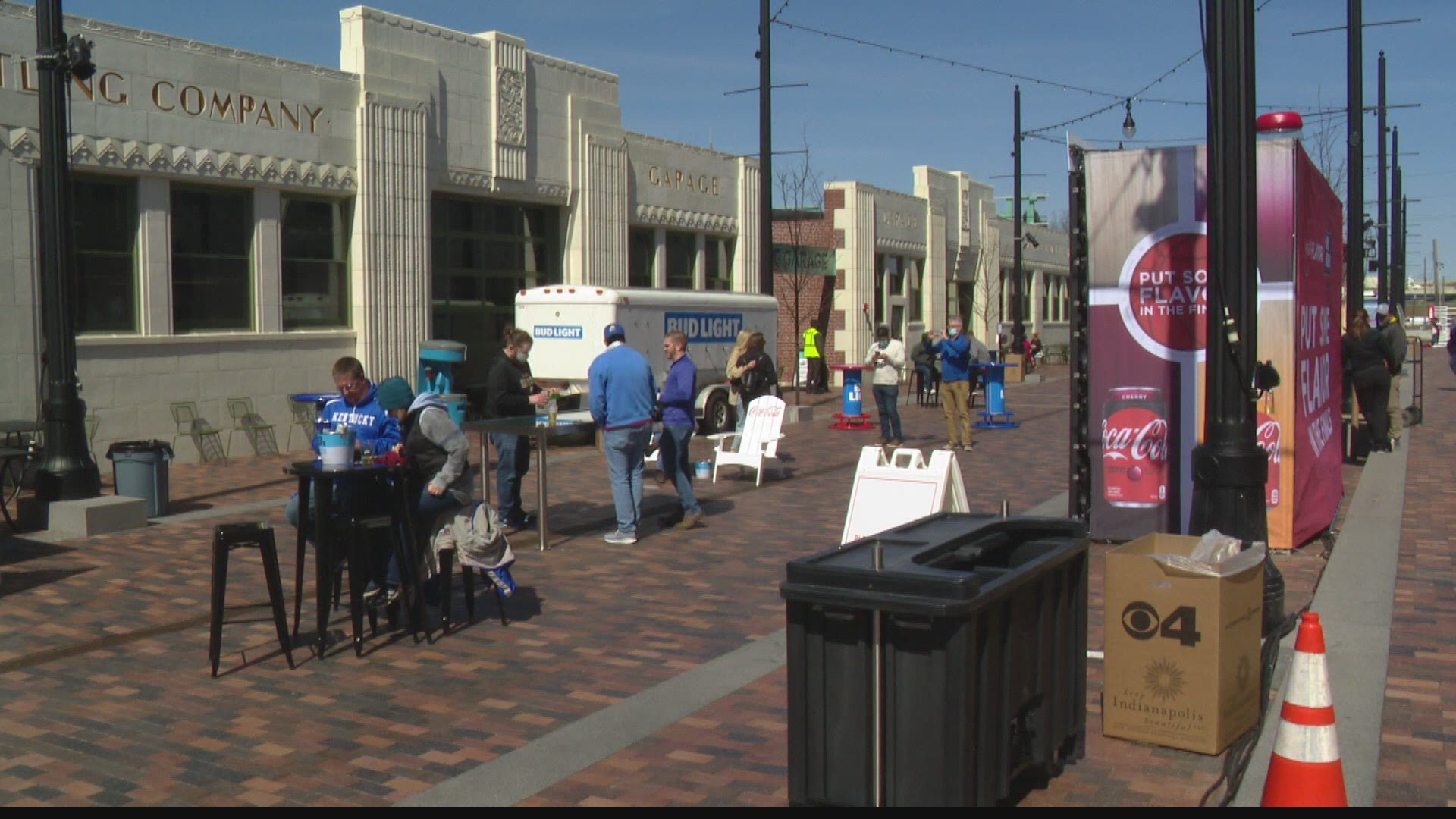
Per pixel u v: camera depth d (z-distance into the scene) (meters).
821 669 4.28
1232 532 6.82
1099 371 9.71
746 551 9.78
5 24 13.45
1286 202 8.97
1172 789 4.77
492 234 20.41
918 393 25.38
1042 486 13.27
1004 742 4.32
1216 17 6.78
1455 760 5.04
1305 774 4.27
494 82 19.72
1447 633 6.92
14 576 8.75
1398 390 16.69
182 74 15.14
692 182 25.31
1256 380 7.04
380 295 17.80
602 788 4.89
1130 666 5.29
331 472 6.65
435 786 4.95
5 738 5.53
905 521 8.21
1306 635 4.31
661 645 7.04
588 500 12.34
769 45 21.00
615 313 17.78
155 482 11.30
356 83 17.41
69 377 10.95
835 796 4.28
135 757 5.30
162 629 7.38
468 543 7.24
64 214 10.88
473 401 20.03
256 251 16.28
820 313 33.28
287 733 5.59
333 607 7.85
